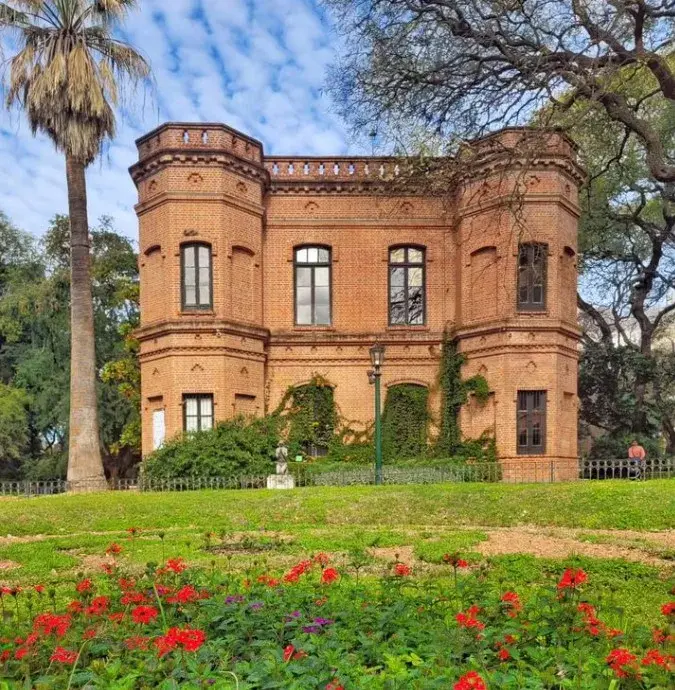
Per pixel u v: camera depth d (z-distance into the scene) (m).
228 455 17.97
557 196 19.20
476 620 3.61
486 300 19.81
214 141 19.69
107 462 28.20
